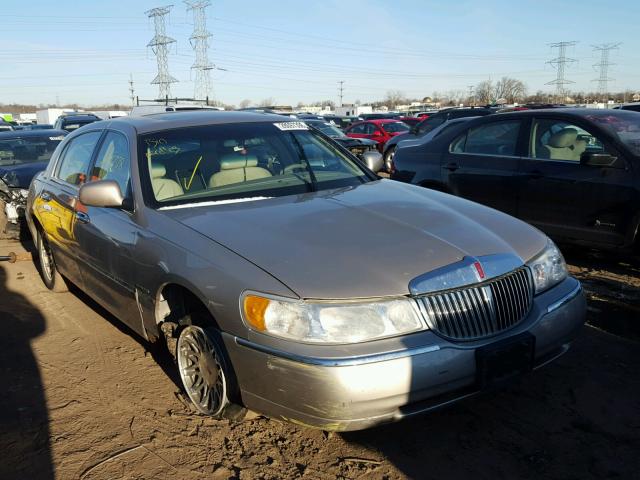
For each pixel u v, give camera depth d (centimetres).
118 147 412
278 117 462
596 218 536
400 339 253
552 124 587
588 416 313
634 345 396
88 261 418
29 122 4875
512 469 272
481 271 275
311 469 276
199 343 306
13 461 290
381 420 251
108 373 383
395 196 368
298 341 250
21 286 582
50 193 497
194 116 437
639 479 262
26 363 402
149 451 295
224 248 290
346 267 266
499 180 615
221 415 301
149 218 343
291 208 337
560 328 298
